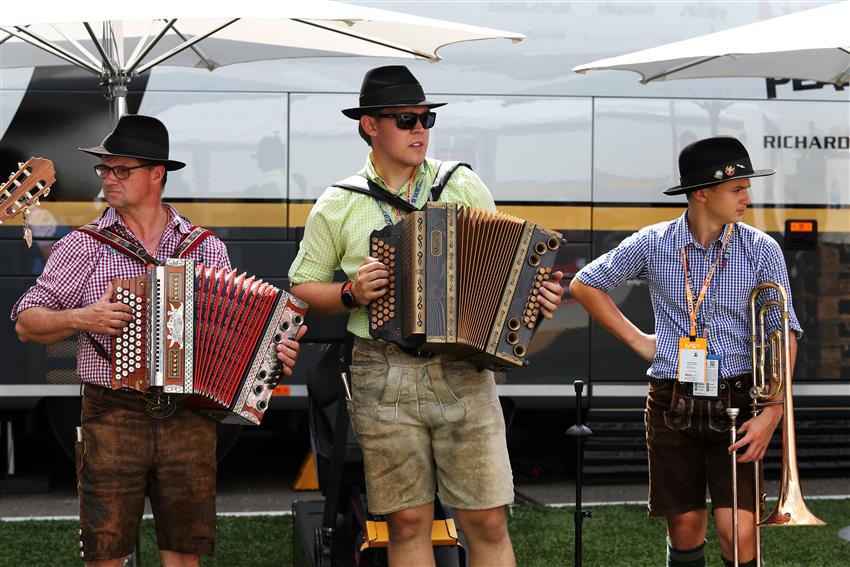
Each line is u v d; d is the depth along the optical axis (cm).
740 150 464
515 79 820
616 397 823
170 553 461
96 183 796
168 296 425
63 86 793
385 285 419
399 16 517
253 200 804
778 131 837
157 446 445
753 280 470
